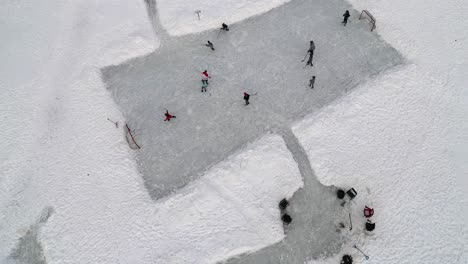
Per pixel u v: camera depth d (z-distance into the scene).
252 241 19.44
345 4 28.44
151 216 20.47
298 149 22.23
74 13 29.48
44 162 22.62
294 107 23.80
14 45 27.66
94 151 22.94
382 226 19.58
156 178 21.98
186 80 25.72
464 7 27.02
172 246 19.56
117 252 19.62
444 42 25.41
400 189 20.48
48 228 20.41
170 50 27.27
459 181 20.25
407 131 22.22
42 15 29.39
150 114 24.41
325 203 20.52
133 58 27.11
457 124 22.08
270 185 21.03
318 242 19.47
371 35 26.56
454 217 19.33
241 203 20.48
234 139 22.94
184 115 24.16
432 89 23.50
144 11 29.31
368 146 21.94
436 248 18.67
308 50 24.34
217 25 28.09
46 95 25.27
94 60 26.91
